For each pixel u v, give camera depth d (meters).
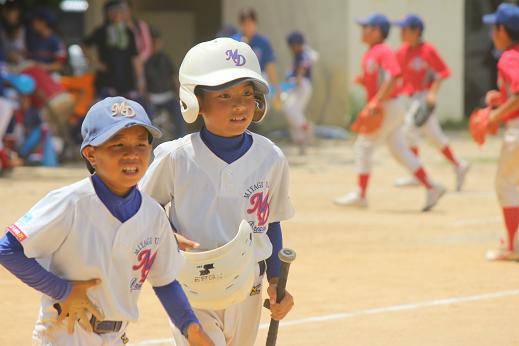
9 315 19.22
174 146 12.72
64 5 82.12
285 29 65.81
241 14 46.78
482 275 23.52
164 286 11.72
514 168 24.80
